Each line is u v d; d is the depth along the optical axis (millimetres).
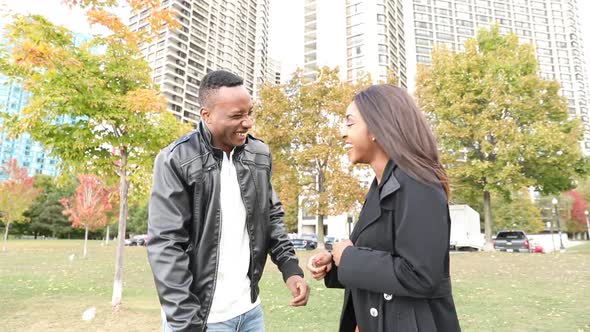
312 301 6730
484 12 102438
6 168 25266
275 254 2090
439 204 1041
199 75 94500
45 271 11703
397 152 1123
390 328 1114
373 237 1184
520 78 19719
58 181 6539
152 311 5906
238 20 111750
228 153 1891
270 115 20609
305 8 72562
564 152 18922
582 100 111000
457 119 20500
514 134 18281
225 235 1783
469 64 20344
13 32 5551
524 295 7109
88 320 5285
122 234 6332
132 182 6785
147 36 6312
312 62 68312
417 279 982
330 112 20078
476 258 15188
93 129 6180
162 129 6387
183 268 1476
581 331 4570
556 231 54625
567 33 113438
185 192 1645
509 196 21094
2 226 51562
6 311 5883
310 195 21125
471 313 5625
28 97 6070
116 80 6473
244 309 1792
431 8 96062
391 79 22016
